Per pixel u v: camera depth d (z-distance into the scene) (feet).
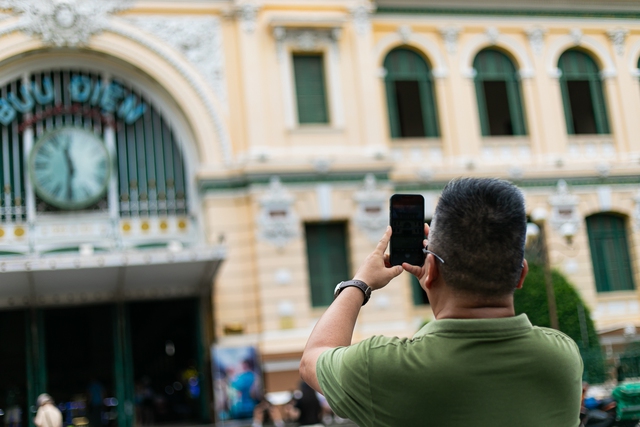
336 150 76.95
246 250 74.23
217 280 73.05
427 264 10.10
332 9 78.89
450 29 84.23
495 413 8.98
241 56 76.38
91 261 63.87
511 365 9.13
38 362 68.95
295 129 76.28
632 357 55.93
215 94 76.07
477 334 9.27
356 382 9.33
